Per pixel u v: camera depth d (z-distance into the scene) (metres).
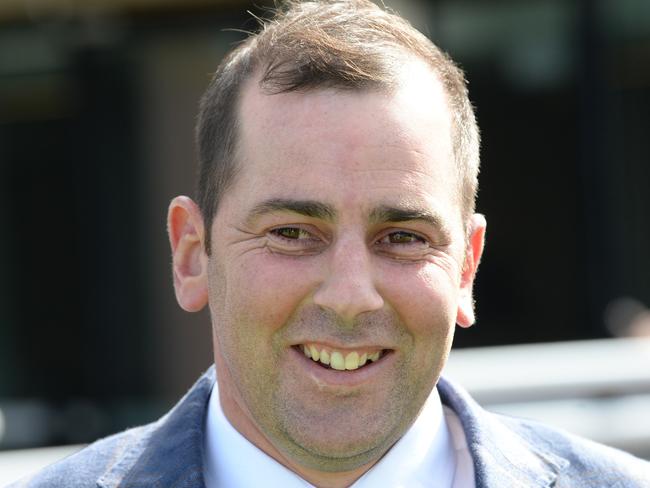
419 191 2.43
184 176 8.31
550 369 5.09
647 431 5.04
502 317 8.23
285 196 2.41
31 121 8.38
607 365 5.13
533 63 8.31
